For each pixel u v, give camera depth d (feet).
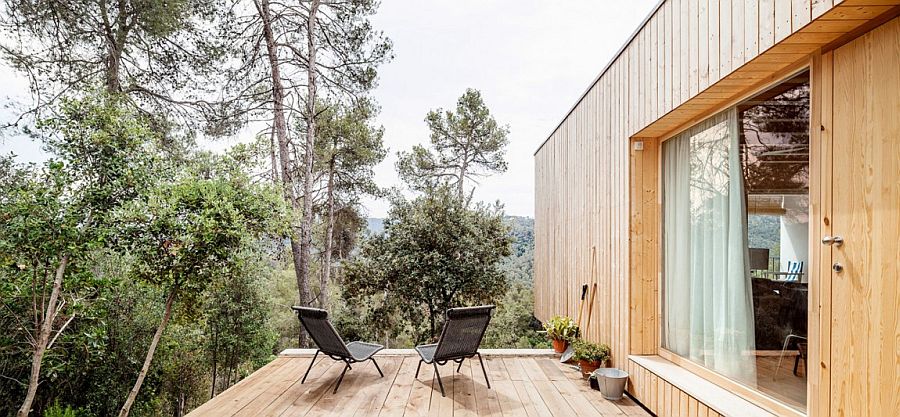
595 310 18.98
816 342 8.17
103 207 22.24
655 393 13.06
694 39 11.00
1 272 22.16
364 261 39.04
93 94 23.16
